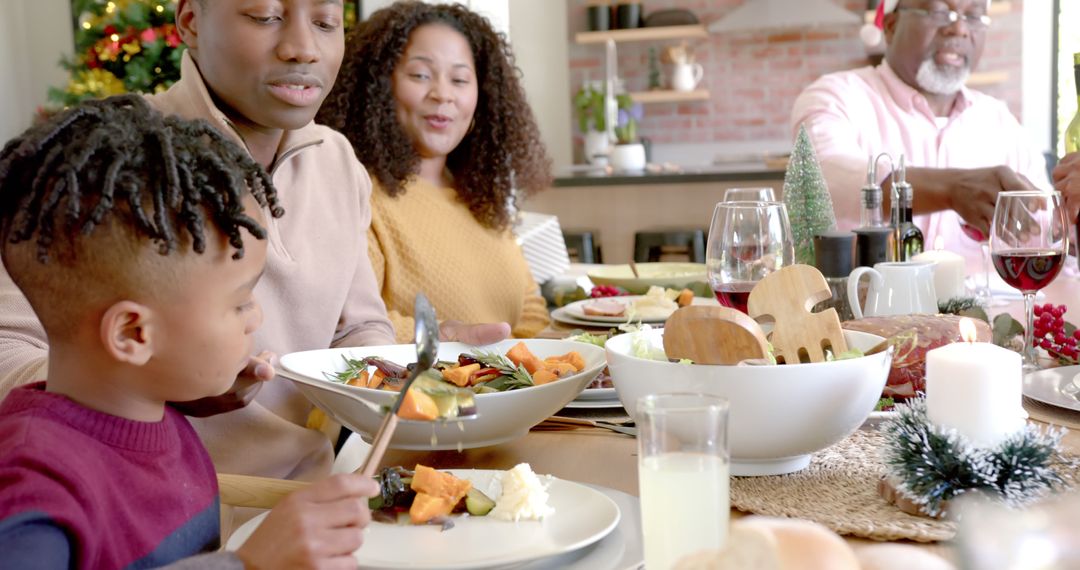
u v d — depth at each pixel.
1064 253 1.34
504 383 1.06
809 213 1.63
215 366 0.77
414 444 0.99
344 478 0.71
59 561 0.64
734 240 1.28
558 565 0.72
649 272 2.32
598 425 1.12
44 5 5.34
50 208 0.70
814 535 0.46
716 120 7.02
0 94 5.21
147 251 0.72
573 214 4.67
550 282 2.40
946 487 0.76
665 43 7.02
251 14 1.22
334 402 1.00
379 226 2.00
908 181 2.09
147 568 0.74
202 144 0.75
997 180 1.95
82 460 0.70
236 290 0.77
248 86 1.25
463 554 0.73
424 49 2.04
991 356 0.81
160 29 3.36
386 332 1.50
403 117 2.06
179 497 0.78
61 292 0.73
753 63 6.91
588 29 6.93
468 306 2.05
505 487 0.81
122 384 0.75
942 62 2.97
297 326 1.35
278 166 1.33
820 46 6.80
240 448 1.24
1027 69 6.35
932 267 1.37
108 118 0.75
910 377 1.12
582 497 0.83
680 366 0.88
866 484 0.87
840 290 1.42
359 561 0.71
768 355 0.89
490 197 2.15
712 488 0.61
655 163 7.02
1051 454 0.79
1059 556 0.40
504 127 2.16
